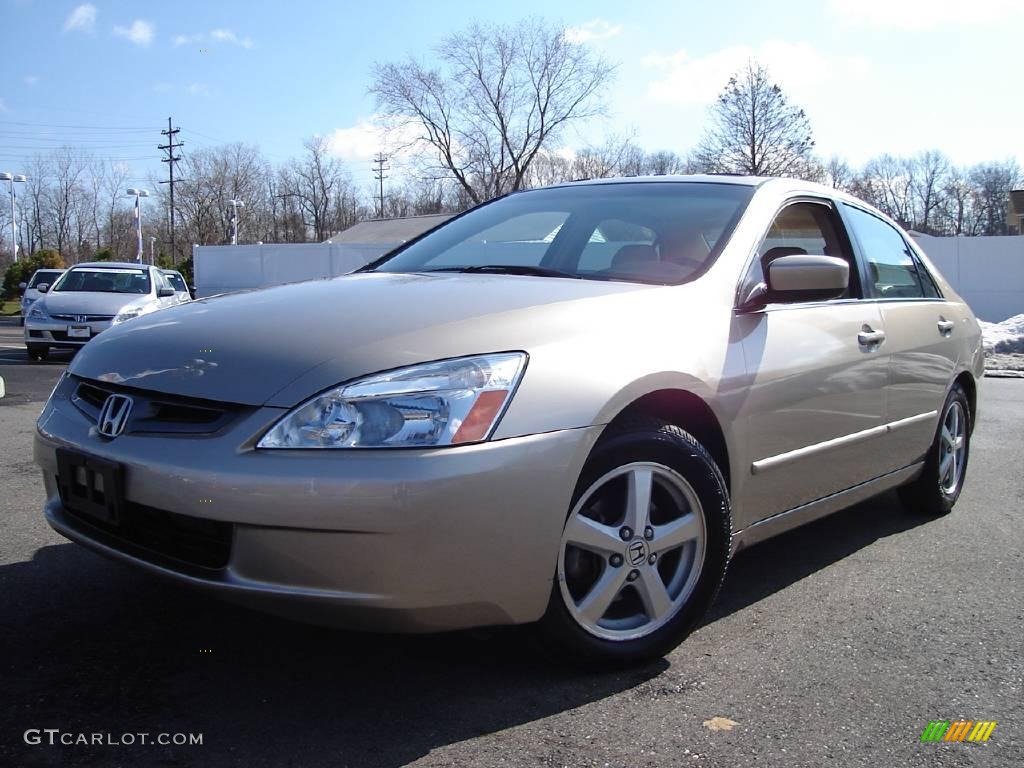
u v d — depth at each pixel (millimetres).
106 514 2506
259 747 2266
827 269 3068
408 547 2199
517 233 3674
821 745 2371
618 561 2664
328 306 2744
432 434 2246
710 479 2838
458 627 2371
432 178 51250
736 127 41406
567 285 2930
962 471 4938
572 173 53938
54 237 68750
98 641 2871
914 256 4676
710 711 2535
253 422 2289
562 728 2404
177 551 2441
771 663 2875
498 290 2838
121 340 2826
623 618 2771
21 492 4809
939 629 3203
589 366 2543
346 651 2842
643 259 3266
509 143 50125
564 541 2512
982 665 2906
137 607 3158
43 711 2414
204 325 2725
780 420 3174
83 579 3430
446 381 2312
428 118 49938
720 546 2898
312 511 2184
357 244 28609
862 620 3275
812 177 41562
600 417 2500
